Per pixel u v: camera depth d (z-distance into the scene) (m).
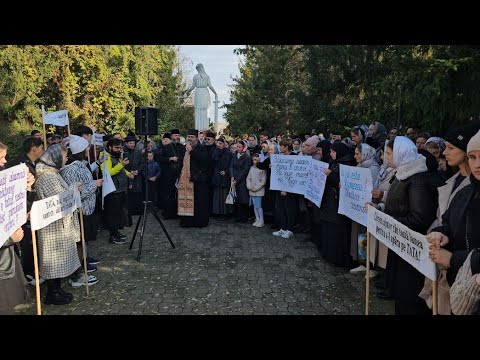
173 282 5.41
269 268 5.96
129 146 9.57
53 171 4.39
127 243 7.29
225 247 7.05
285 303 4.73
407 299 3.33
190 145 8.40
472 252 2.21
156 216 6.81
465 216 2.47
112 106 16.17
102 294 5.00
